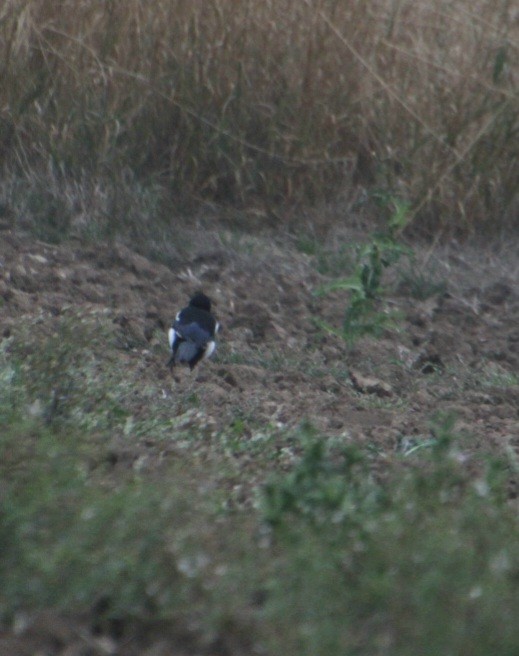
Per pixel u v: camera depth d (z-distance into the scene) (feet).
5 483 39.04
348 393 72.59
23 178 100.58
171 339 70.13
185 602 34.94
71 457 42.19
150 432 54.85
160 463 47.98
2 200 97.71
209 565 36.09
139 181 104.78
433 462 46.85
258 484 48.03
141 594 35.17
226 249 101.24
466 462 53.98
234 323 84.79
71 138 102.32
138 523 36.63
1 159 101.50
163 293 88.69
